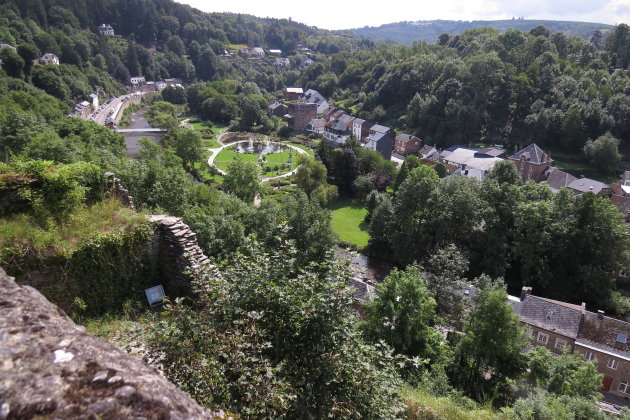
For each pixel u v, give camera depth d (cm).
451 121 10719
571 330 3903
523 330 2989
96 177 1716
